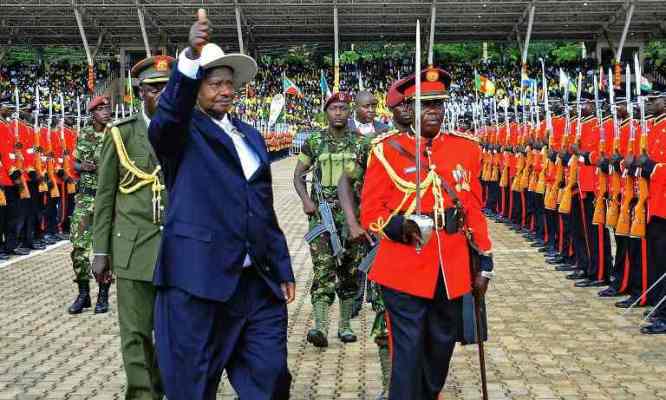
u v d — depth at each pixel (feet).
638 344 23.71
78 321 27.48
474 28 149.79
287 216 57.06
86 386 20.38
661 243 26.58
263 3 131.64
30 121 46.26
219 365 13.80
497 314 27.61
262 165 14.35
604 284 32.30
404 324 15.78
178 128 13.38
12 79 147.33
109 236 17.22
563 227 36.47
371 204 16.29
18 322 27.32
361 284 26.30
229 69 14.15
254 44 157.07
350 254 23.80
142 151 17.07
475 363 21.94
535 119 47.85
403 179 16.19
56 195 46.21
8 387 20.30
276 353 13.99
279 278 14.51
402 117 17.69
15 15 141.18
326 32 151.43
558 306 28.81
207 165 13.78
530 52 178.50
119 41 153.58
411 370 15.61
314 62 179.22
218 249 13.62
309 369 21.63
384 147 16.46
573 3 135.85
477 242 16.14
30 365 22.25
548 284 32.78
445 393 19.51
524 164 46.55
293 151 145.69
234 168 13.97
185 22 143.74
